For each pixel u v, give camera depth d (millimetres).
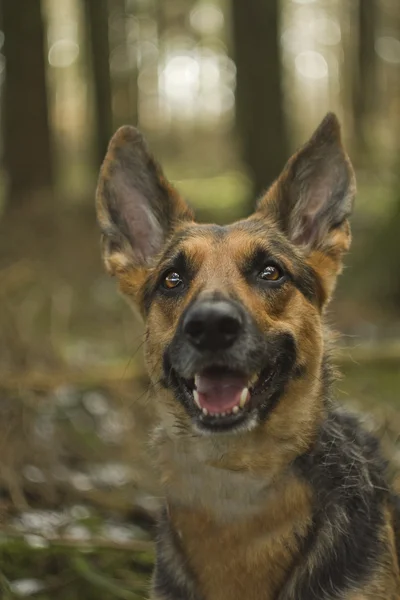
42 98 3518
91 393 1503
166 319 1018
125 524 1252
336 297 2221
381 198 2711
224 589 978
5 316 1488
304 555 961
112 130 4059
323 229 1074
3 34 3502
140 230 1115
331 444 994
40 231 2771
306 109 8953
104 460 1387
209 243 1024
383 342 1835
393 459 1271
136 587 1131
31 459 1321
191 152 7148
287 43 7887
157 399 1020
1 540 1153
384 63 5855
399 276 2232
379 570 956
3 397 1365
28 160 3486
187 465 980
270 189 1103
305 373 996
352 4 5086
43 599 1113
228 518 968
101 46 4016
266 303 993
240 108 2975
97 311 2205
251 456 964
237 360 943
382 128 3680
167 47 7641
